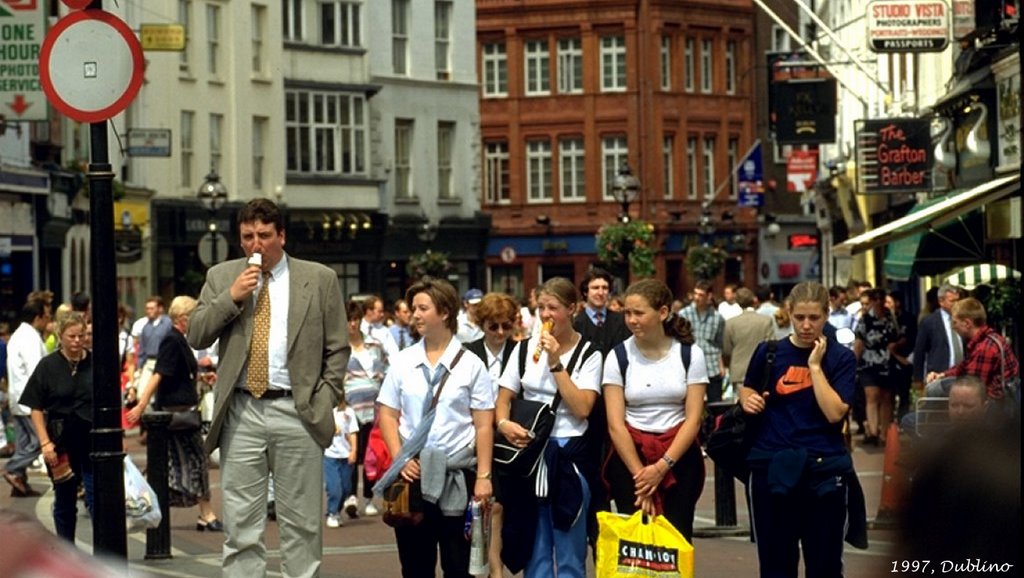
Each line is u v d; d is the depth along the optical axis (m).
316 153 68.94
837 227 63.28
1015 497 4.35
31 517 4.30
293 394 12.18
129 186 57.31
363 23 71.06
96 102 12.64
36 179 48.69
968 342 20.05
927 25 33.25
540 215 94.69
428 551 12.66
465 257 77.81
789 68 52.88
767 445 11.81
